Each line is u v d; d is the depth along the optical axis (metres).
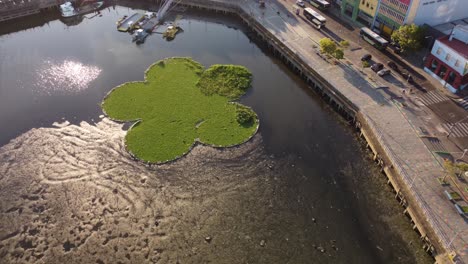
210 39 89.06
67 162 58.81
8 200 53.56
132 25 91.25
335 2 94.81
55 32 91.31
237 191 54.88
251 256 47.34
